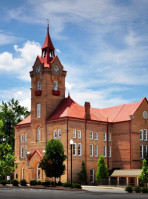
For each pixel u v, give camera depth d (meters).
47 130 61.56
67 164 56.59
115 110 68.44
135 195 33.31
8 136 81.38
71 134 58.25
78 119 59.59
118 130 64.06
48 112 62.66
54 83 64.94
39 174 61.19
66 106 61.69
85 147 60.25
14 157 62.41
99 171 57.75
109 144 64.62
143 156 62.75
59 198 28.22
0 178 77.50
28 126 67.44
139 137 62.56
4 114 82.31
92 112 67.00
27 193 34.84
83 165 58.56
